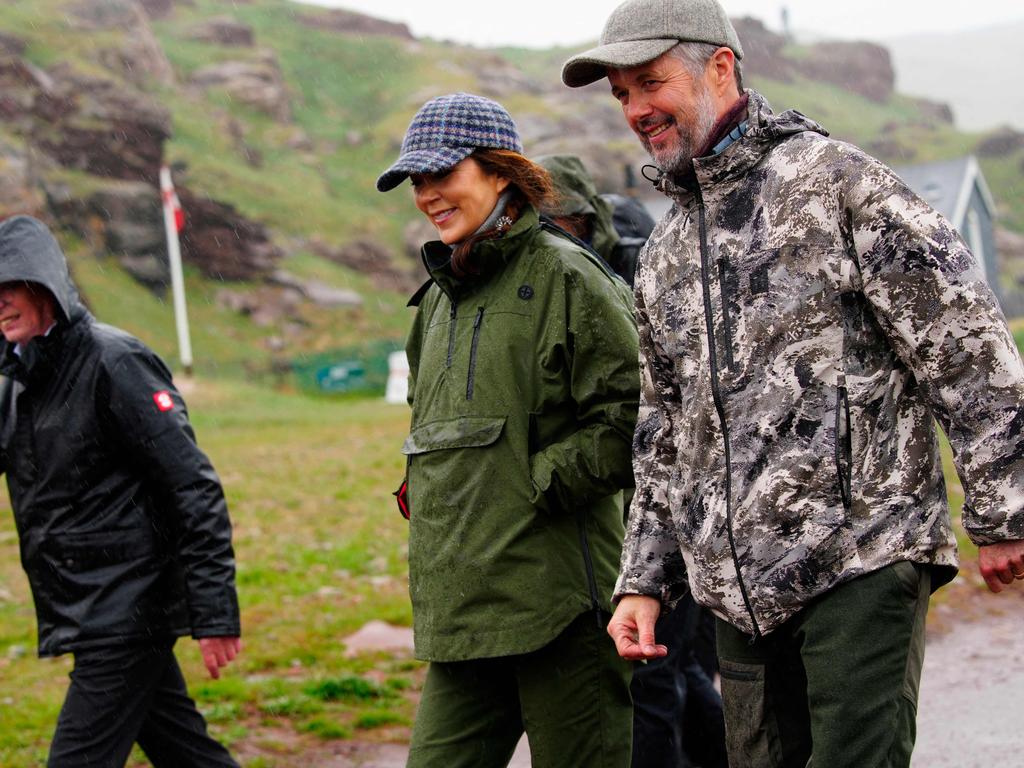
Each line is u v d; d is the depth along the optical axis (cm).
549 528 320
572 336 321
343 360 4222
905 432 256
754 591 258
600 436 316
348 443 1984
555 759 323
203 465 383
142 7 7856
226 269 4822
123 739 375
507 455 321
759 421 259
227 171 5478
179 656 730
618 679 327
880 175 253
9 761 546
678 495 279
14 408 381
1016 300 5475
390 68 8350
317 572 1009
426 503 329
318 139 7106
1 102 4338
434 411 332
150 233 4544
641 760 409
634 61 271
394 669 701
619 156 6344
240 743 567
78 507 377
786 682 269
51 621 379
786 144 265
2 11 5378
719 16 279
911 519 252
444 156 324
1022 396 242
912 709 253
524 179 334
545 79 9969
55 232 4259
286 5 8944
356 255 5381
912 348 250
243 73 6981
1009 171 9394
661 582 291
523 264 330
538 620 315
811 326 257
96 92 4622
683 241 276
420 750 329
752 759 273
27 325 378
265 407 2792
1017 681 608
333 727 585
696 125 273
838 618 251
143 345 386
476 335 329
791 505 254
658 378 290
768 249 262
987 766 491
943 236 248
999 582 247
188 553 380
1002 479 241
